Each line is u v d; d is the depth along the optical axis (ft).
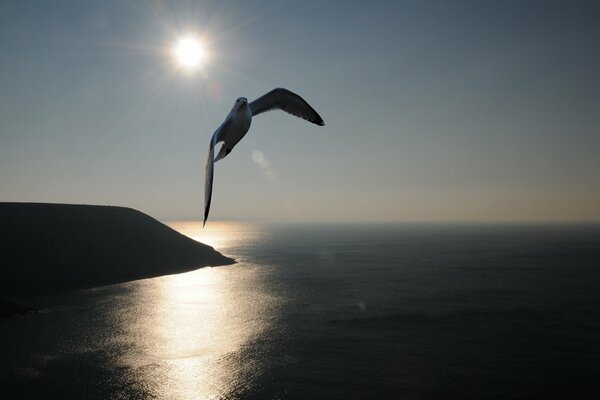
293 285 279.28
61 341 147.13
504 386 109.91
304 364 126.62
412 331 163.53
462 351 138.62
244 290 258.16
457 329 166.40
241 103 16.21
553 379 114.62
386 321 179.83
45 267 284.82
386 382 112.57
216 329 166.30
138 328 165.99
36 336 152.87
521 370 120.98
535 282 294.66
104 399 102.12
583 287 272.31
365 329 166.50
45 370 120.06
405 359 130.52
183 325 171.83
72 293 243.40
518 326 171.12
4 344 143.02
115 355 134.00
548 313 195.31
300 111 18.08
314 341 150.20
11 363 124.98
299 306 211.41
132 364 126.11
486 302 222.48
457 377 116.06
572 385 110.83
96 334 156.66
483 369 122.01
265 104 17.72
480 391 106.93
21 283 262.67
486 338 153.69
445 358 131.64
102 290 254.06
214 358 132.16
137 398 103.30
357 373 119.14
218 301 222.89
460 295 243.60
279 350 140.05
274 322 178.09
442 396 103.96
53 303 213.87
